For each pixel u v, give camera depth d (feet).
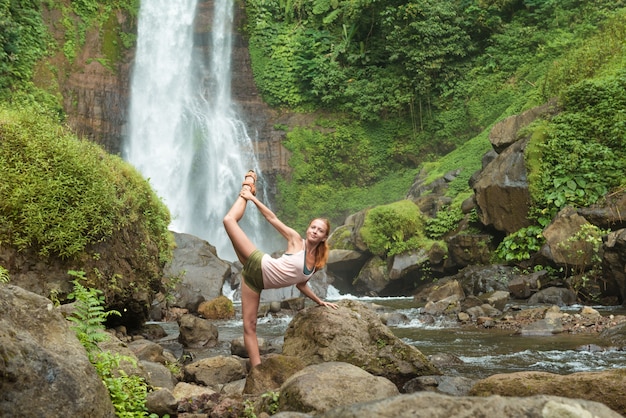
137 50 103.09
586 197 51.49
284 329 38.86
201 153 101.81
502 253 54.44
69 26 95.55
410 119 98.58
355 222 71.67
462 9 95.25
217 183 101.71
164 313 45.16
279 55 107.14
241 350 27.20
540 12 89.45
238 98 107.55
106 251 29.22
